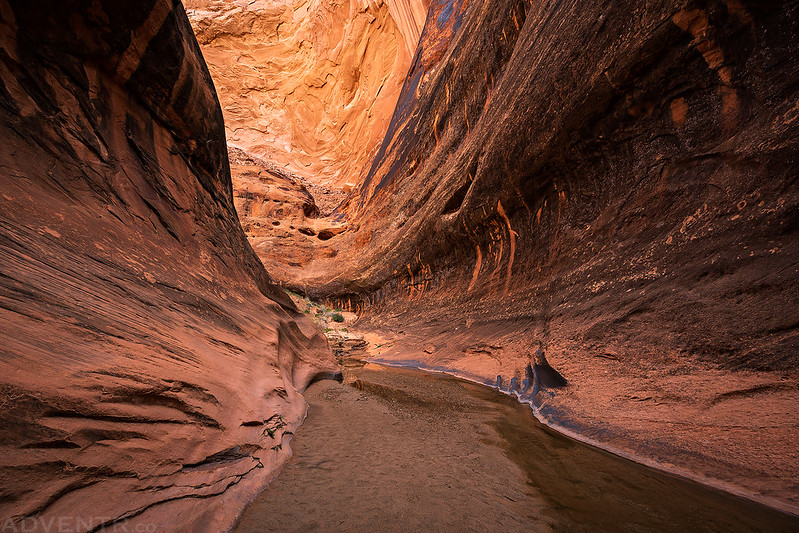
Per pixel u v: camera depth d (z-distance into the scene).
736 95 4.16
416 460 3.01
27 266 1.92
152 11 3.74
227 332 3.97
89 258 2.58
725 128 4.28
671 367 3.67
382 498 2.34
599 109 5.73
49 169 2.81
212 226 5.50
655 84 4.98
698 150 4.57
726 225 3.93
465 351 8.24
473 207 9.34
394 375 7.77
